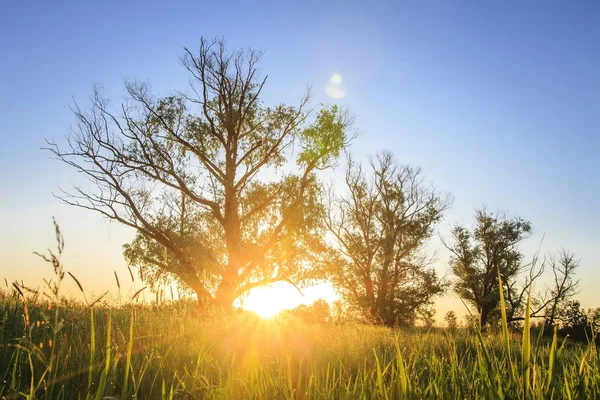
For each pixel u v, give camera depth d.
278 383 3.33
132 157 26.08
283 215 26.72
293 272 26.42
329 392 3.26
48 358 3.41
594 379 2.57
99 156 25.27
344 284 35.31
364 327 13.05
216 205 26.34
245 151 28.91
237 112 28.31
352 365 5.34
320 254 28.02
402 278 36.97
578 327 20.55
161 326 5.02
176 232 24.83
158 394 3.14
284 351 5.21
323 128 28.36
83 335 4.27
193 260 23.84
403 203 38.16
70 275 2.22
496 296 34.16
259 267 26.06
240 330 6.83
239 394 3.11
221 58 28.20
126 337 4.41
